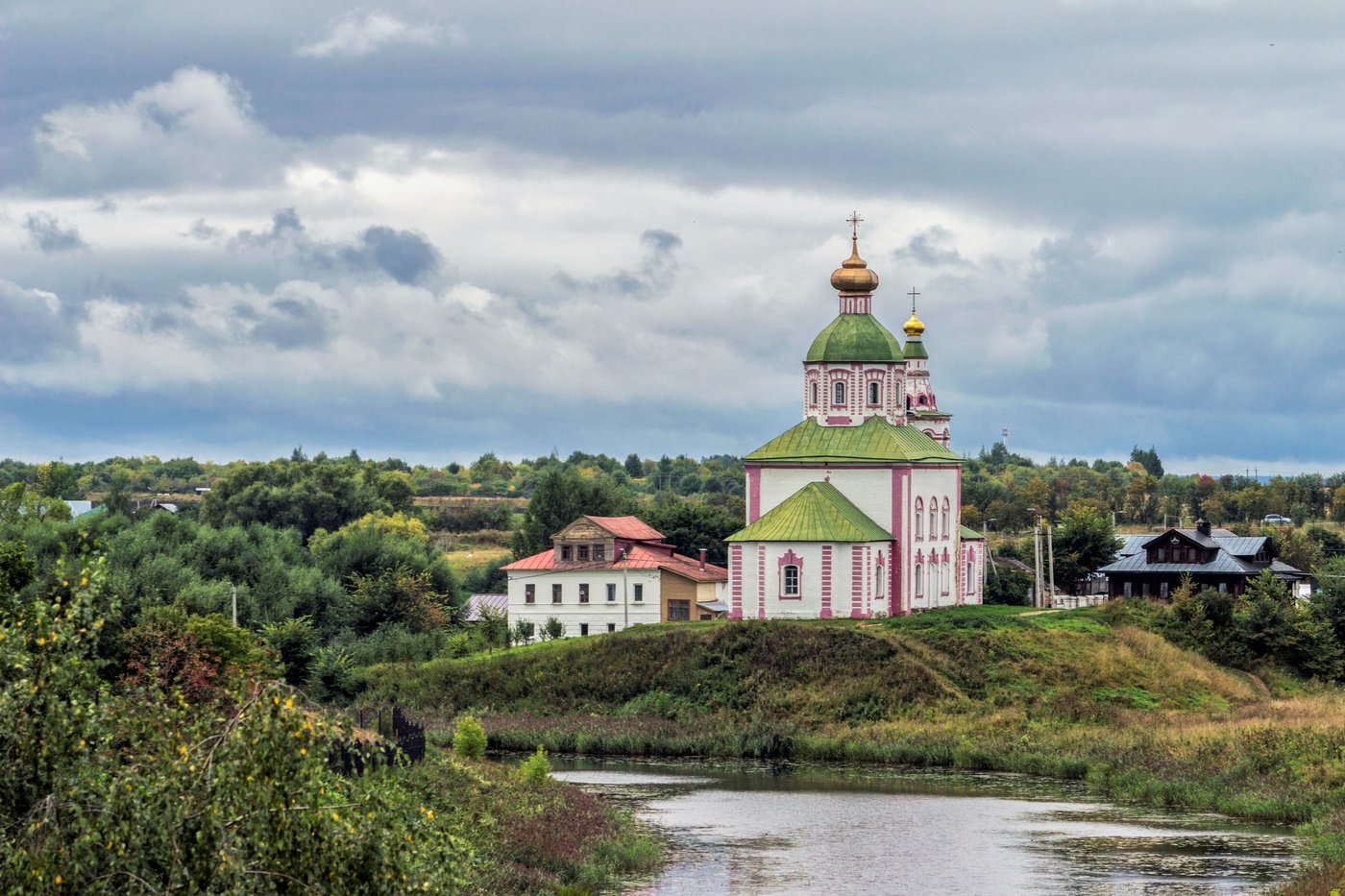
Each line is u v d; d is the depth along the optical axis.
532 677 114.69
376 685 117.00
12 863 23.56
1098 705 104.75
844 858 65.69
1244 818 75.62
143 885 24.17
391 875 25.61
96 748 25.52
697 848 67.81
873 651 110.44
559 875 58.16
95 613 27.23
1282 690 116.88
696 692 109.75
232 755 25.14
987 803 80.56
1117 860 64.88
